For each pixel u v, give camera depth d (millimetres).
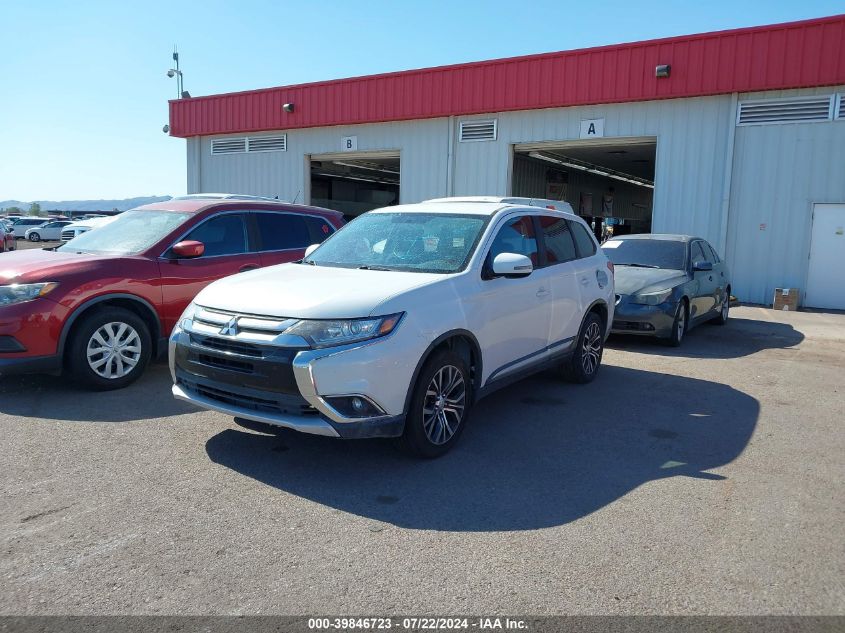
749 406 5980
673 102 14547
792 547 3322
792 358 8312
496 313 4973
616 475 4262
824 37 12688
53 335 5492
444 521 3559
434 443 4453
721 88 13688
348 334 3961
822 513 3725
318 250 5645
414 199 17953
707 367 7680
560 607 2775
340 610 2732
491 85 16141
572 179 26266
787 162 13586
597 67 14867
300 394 3898
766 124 13680
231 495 3830
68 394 5793
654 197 14938
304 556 3162
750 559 3193
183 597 2801
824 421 5539
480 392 4938
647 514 3680
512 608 2764
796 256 13711
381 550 3230
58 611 2688
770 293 14023
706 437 5070
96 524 3436
